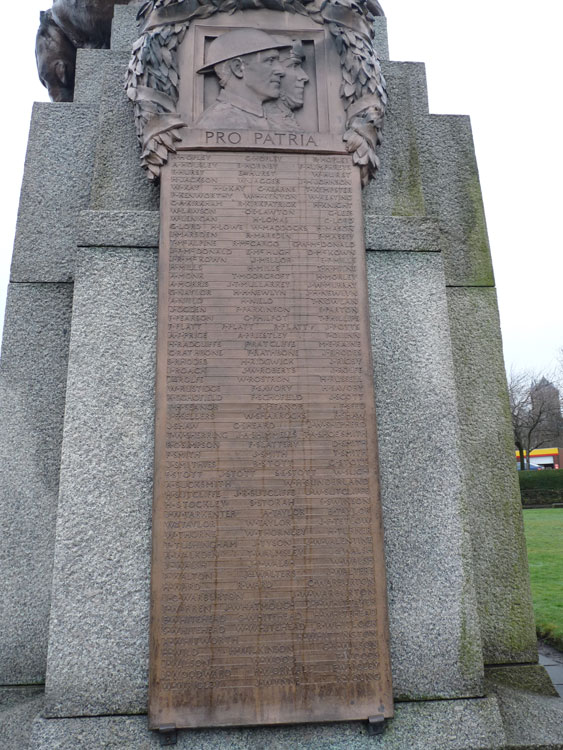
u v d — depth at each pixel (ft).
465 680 9.22
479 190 12.87
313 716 8.63
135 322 10.19
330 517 9.37
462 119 13.35
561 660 15.66
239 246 10.30
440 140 13.14
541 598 21.34
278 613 8.97
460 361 11.85
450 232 12.55
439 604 9.55
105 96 11.93
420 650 9.33
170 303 9.96
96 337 10.07
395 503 9.95
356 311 10.22
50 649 8.84
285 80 11.34
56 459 10.80
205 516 9.21
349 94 11.27
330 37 11.69
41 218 11.86
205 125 10.84
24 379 11.14
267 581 9.07
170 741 8.42
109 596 9.09
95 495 9.44
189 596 8.93
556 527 44.73
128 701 8.74
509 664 10.58
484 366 11.86
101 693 8.75
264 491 9.37
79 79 13.21
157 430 9.46
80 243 10.41
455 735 8.79
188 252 10.20
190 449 9.43
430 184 12.82
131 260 10.44
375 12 14.58
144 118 10.73
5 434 10.89
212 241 10.29
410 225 11.21
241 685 8.67
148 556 9.27
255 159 10.72
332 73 11.49
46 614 10.17
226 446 9.48
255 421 9.61
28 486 10.67
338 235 10.54
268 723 8.55
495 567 10.99
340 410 9.77
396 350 10.63
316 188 10.71
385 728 8.74
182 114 11.01
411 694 9.12
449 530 9.89
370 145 11.07
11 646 10.03
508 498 11.30
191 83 11.21
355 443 9.66
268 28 11.63
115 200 11.32
